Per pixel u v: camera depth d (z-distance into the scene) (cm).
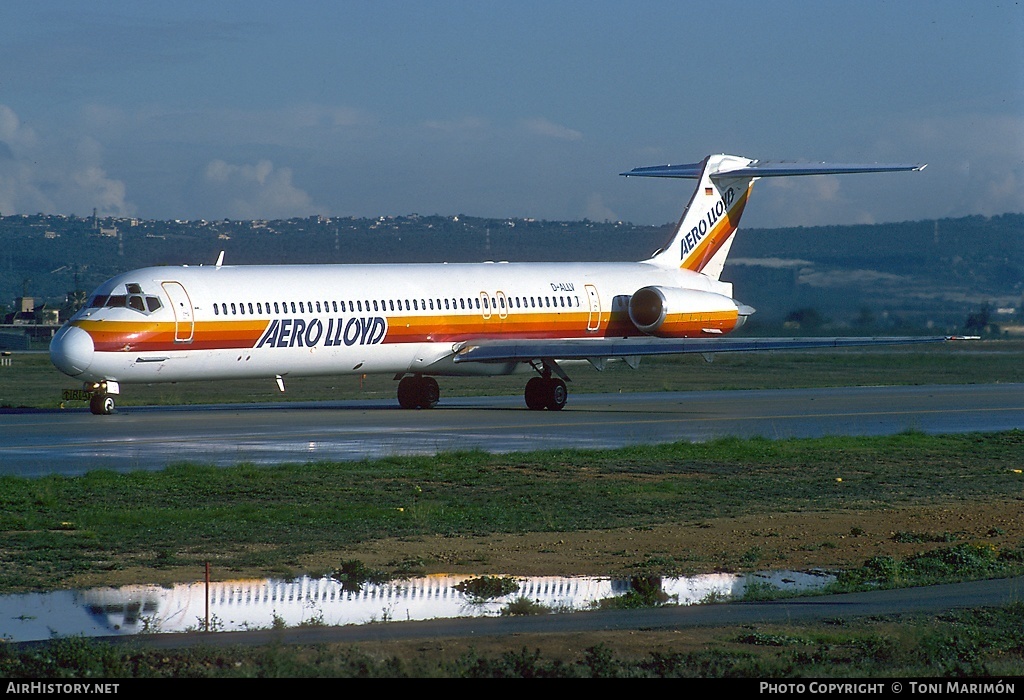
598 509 9469
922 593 6606
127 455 12350
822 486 10800
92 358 15450
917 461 12581
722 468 11812
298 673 4722
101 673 4747
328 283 17212
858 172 19838
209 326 16000
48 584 6775
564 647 5316
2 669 4825
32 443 13375
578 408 18950
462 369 18488
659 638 5494
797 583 7012
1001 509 9650
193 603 6359
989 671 4881
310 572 7150
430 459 11875
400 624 5841
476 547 7969
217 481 10469
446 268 18775
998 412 18550
